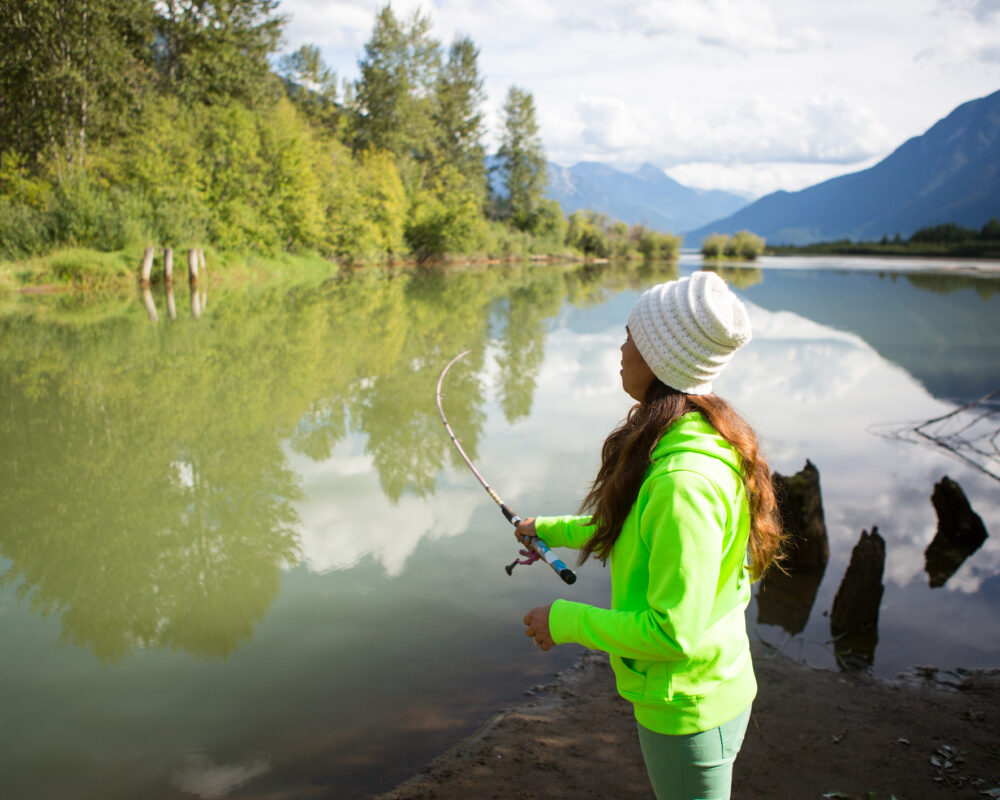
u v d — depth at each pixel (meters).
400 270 34.25
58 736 2.82
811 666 3.26
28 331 12.28
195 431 6.89
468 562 4.23
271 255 27.55
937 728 2.78
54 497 5.33
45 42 23.31
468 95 60.22
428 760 2.62
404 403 7.80
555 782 2.48
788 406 7.62
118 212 20.53
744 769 2.56
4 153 23.38
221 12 32.94
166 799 2.47
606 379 8.95
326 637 3.48
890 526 4.71
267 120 28.58
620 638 1.29
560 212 62.53
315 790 2.48
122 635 3.56
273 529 4.74
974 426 6.84
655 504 1.28
